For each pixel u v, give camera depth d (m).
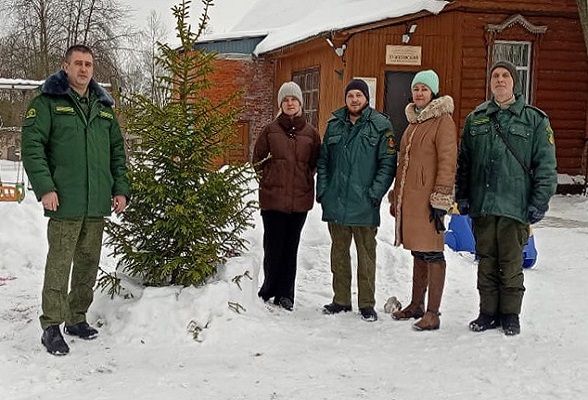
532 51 15.23
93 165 4.85
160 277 5.41
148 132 5.37
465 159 5.67
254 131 19.77
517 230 5.37
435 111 5.46
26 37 27.30
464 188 5.68
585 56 15.46
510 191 5.32
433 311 5.51
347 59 14.26
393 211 5.89
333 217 5.80
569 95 15.54
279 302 6.02
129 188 5.22
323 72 15.59
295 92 5.89
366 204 5.70
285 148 5.88
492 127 5.44
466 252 8.25
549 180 5.26
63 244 4.80
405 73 14.53
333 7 18.92
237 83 19.59
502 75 5.41
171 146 5.35
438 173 5.39
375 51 14.34
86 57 4.82
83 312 5.09
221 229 5.70
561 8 14.98
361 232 5.80
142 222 5.45
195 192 5.40
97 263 5.08
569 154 15.69
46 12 26.95
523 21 14.88
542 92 15.41
